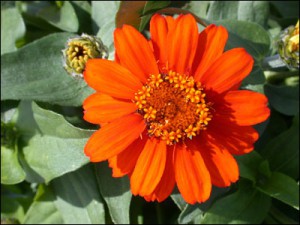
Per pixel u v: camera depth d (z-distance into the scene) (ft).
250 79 0.48
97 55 0.42
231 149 0.37
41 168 0.51
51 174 0.49
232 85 0.36
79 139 0.46
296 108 0.54
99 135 0.35
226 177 0.37
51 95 0.48
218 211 0.49
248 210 0.50
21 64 0.50
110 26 0.51
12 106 0.54
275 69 0.53
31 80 0.50
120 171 0.36
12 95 0.49
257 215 0.50
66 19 0.56
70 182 0.54
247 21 0.51
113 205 0.48
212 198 0.48
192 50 0.36
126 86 0.36
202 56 0.37
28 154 0.52
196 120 0.37
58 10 0.58
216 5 0.54
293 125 0.52
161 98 0.37
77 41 0.42
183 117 0.36
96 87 0.36
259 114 0.36
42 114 0.48
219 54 0.37
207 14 0.55
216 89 0.36
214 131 0.37
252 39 0.51
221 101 0.36
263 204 0.51
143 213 0.57
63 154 0.48
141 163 0.36
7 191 0.62
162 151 0.36
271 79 0.57
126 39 0.36
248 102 0.36
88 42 0.42
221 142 0.37
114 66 0.36
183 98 0.37
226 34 0.36
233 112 0.36
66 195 0.54
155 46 0.37
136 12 0.49
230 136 0.37
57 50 0.51
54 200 0.56
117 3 0.56
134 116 0.36
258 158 0.51
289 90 0.55
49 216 0.56
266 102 0.36
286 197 0.48
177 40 0.36
